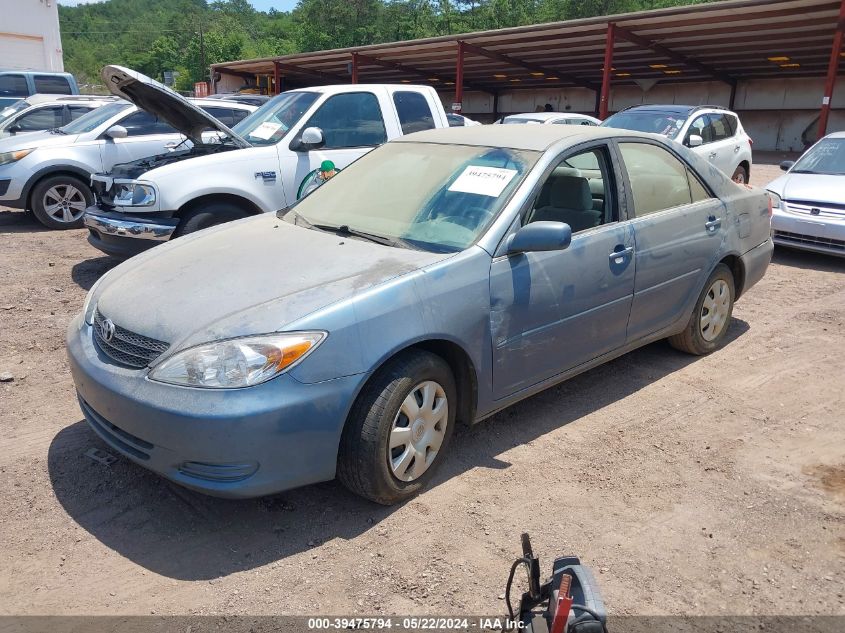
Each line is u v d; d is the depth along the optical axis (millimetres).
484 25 64188
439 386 3439
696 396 4684
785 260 8797
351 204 4305
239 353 2895
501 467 3756
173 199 6512
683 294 4898
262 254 3699
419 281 3318
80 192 10109
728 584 2879
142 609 2703
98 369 3201
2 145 10289
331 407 3016
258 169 6895
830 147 9500
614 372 5086
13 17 25688
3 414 4273
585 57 28203
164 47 102562
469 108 43500
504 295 3631
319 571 2926
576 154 4219
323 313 3031
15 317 6012
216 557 3016
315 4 69688
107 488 3502
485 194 3904
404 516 3311
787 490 3561
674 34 22781
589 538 3156
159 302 3307
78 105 12562
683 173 5004
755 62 28203
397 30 68250
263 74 40375
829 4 17812
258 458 2906
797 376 5027
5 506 3332
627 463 3812
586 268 4062
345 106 7465
